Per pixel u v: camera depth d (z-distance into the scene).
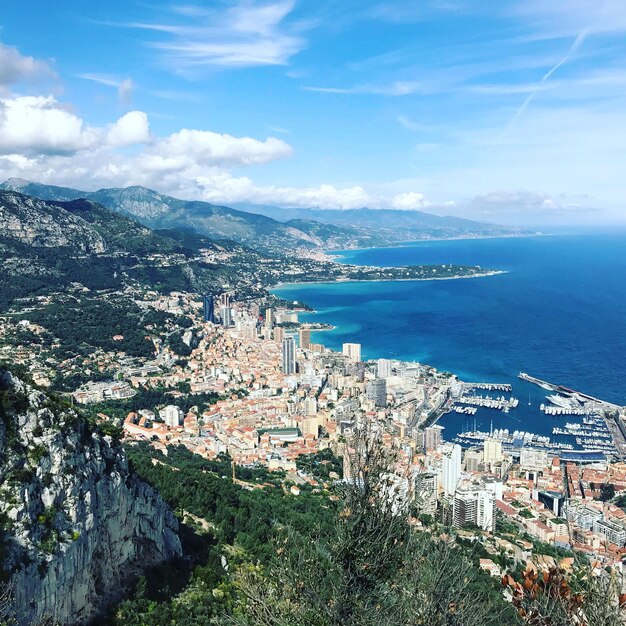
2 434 72.00
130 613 78.50
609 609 36.09
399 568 44.81
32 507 70.25
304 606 45.47
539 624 38.00
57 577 69.25
